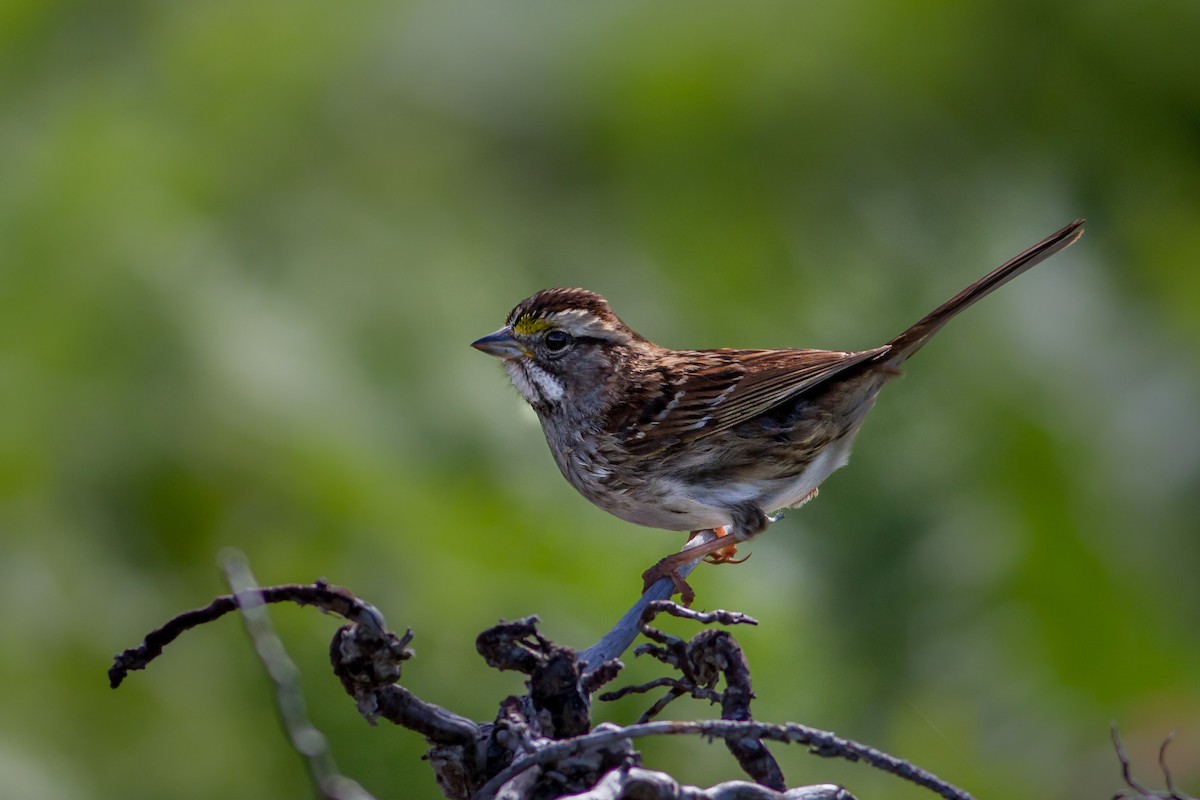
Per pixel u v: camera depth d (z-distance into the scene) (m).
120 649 8.95
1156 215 12.55
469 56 11.88
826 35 11.96
